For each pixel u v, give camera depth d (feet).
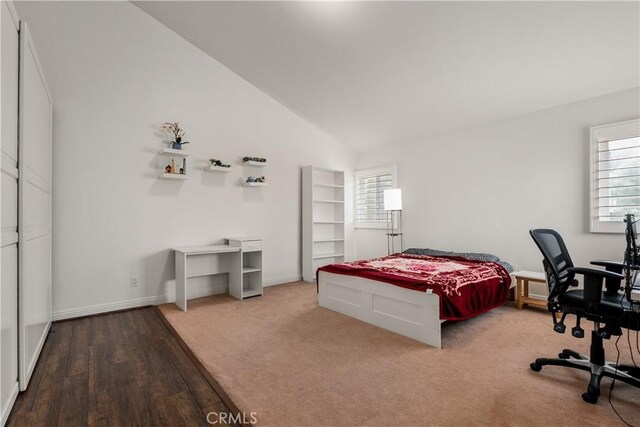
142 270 11.65
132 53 11.49
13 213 5.58
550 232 7.38
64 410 5.35
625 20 7.51
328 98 14.28
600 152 10.48
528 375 6.44
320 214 17.75
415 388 5.97
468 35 8.91
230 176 14.08
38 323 7.39
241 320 10.02
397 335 8.66
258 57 12.55
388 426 4.88
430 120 14.24
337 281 10.78
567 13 7.59
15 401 5.56
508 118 12.89
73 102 10.30
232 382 6.22
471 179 14.08
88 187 10.55
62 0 10.16
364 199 18.95
